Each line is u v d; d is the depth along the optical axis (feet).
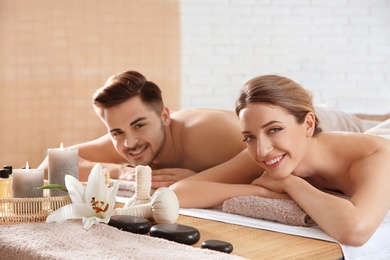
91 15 13.43
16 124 12.96
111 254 4.70
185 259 4.51
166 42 14.16
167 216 5.69
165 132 8.04
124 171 7.97
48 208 5.98
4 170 6.45
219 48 14.66
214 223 5.96
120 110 7.54
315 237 5.39
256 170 6.91
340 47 15.44
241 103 6.02
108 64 13.62
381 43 15.58
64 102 13.29
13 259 5.06
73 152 6.22
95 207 5.57
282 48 15.15
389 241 5.71
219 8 14.58
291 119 5.94
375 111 15.52
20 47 12.91
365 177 5.77
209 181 6.83
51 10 13.09
